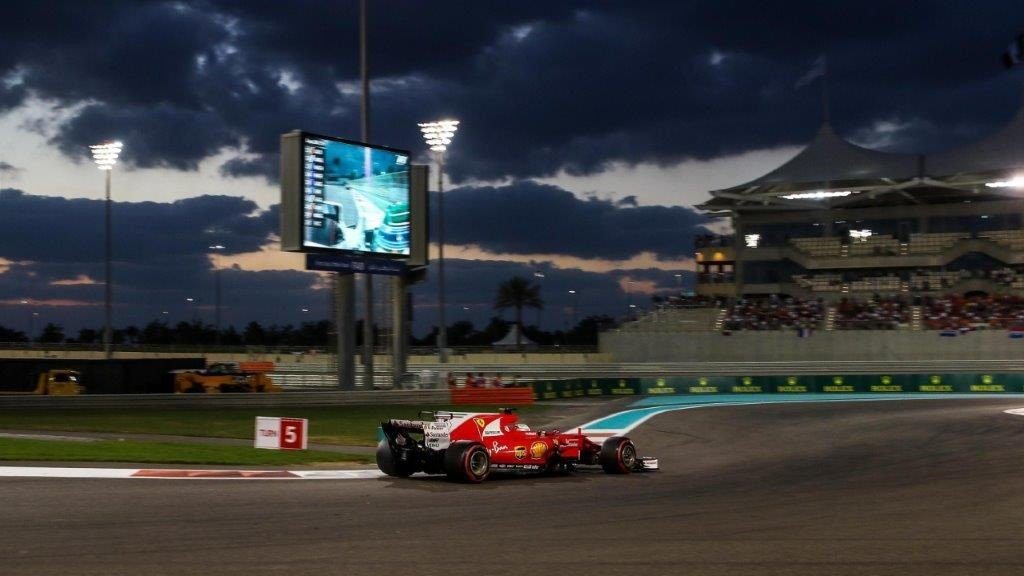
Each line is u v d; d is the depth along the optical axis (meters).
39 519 11.59
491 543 10.59
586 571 9.11
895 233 74.12
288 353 71.31
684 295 74.62
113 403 34.94
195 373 44.31
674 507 13.79
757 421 31.67
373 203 38.00
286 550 9.98
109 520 11.62
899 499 14.79
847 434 27.06
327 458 20.17
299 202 35.25
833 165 72.88
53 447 19.88
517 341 91.50
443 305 51.72
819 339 57.94
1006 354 54.31
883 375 49.50
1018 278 64.69
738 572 9.13
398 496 14.62
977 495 15.18
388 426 17.23
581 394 45.97
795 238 76.12
